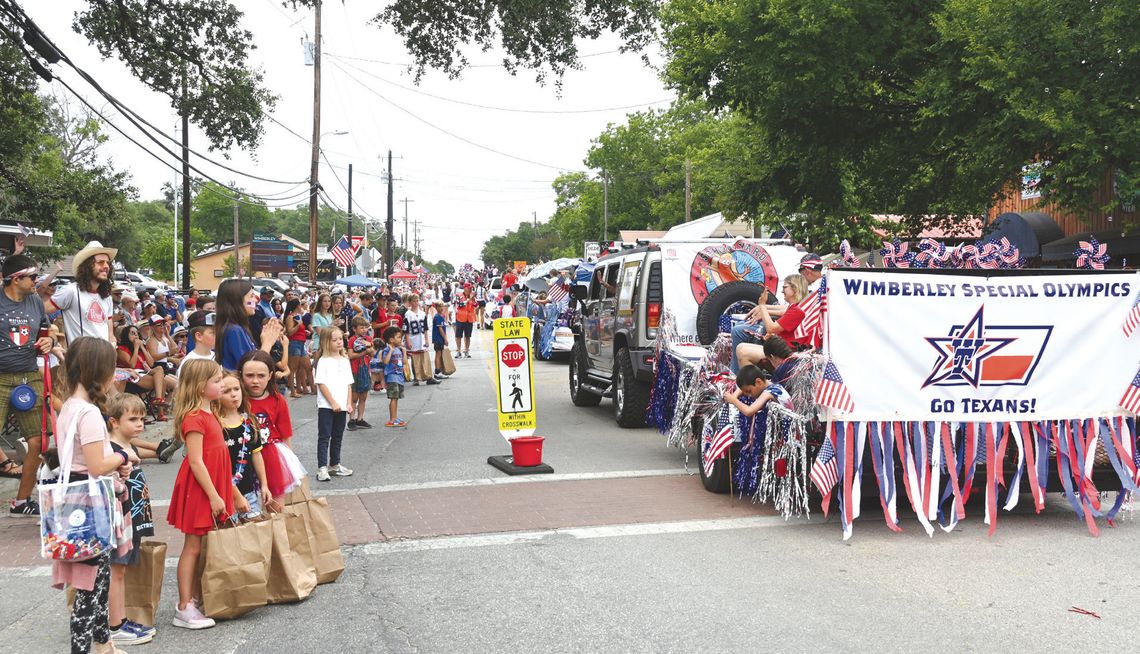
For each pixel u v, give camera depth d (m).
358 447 11.62
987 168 13.97
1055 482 7.60
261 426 5.98
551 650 4.85
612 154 76.25
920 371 7.25
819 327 7.32
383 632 5.18
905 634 4.99
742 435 8.09
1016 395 7.37
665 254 12.13
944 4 13.66
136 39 16.98
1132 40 11.84
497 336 9.81
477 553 6.72
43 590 6.07
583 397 15.55
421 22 17.25
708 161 58.31
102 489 4.56
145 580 5.13
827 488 7.13
